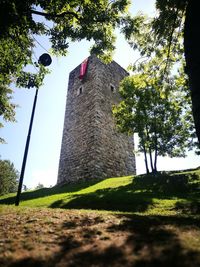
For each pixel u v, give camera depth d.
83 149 24.78
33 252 4.22
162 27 11.16
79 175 23.75
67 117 30.22
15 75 12.02
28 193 23.08
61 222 6.33
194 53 5.97
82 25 11.87
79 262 3.74
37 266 3.66
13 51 11.88
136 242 4.50
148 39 12.35
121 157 26.45
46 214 7.42
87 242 4.65
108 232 5.27
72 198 14.47
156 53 12.51
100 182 20.38
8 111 20.53
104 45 12.67
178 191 14.64
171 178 17.73
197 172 18.56
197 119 5.55
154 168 24.28
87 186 19.70
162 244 4.31
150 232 5.12
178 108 24.70
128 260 3.71
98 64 28.72
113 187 17.23
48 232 5.45
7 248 4.45
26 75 12.06
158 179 18.02
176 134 25.50
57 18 11.70
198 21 6.05
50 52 12.24
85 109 27.23
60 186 24.47
